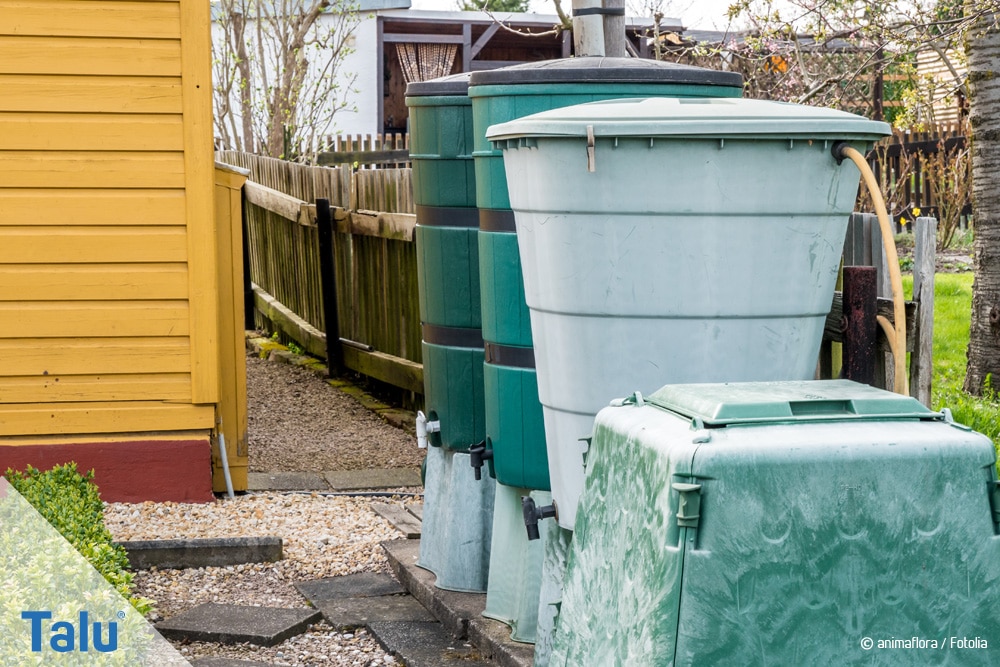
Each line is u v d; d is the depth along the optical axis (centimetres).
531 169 331
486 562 467
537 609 410
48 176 589
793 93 1206
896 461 201
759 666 198
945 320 1050
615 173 315
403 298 876
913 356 375
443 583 470
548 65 386
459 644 431
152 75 592
